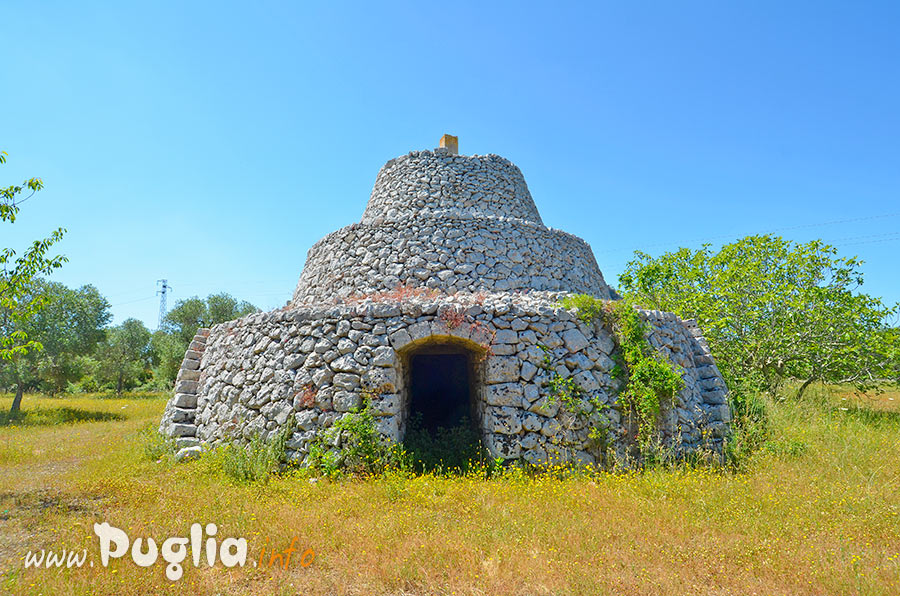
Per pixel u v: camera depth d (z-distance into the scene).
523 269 14.00
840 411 13.69
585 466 8.29
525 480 7.69
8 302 9.72
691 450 8.86
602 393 8.99
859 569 4.47
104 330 26.98
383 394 8.84
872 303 15.38
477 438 9.82
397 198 15.92
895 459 8.41
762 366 16.08
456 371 14.19
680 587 4.30
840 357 15.21
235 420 10.00
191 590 4.34
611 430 8.74
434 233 14.10
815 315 15.27
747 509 6.19
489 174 16.34
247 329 11.12
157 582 4.44
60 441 12.89
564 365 9.05
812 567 4.56
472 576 4.52
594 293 15.60
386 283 13.46
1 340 10.80
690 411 9.43
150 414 20.89
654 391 8.90
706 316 16.53
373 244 14.34
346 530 5.56
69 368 27.38
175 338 41.69
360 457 8.31
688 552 4.94
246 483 7.75
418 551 4.97
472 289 13.19
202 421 11.19
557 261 14.85
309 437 8.72
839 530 5.45
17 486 7.86
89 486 7.60
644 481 7.31
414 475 8.12
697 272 17.44
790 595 4.23
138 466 9.07
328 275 14.80
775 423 10.38
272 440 8.91
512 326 9.20
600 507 6.34
